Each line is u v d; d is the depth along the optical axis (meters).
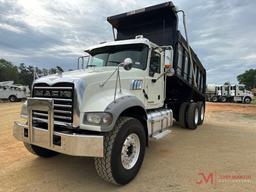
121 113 3.95
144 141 4.28
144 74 5.15
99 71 4.36
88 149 3.31
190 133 8.25
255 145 6.54
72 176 4.15
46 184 3.82
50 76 4.23
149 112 5.63
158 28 7.10
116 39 7.86
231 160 5.12
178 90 8.90
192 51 8.73
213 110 20.09
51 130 3.57
